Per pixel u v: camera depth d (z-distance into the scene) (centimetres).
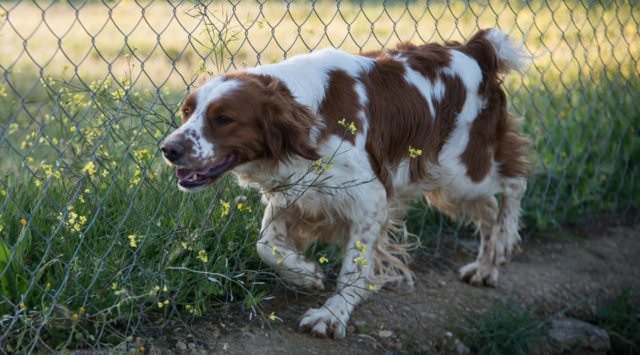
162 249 422
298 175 425
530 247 618
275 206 452
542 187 672
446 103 491
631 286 588
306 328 438
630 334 553
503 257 541
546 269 585
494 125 521
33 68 890
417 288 523
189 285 433
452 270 559
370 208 446
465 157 505
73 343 385
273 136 404
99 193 436
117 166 435
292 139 407
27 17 1115
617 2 752
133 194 421
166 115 500
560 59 918
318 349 426
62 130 456
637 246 642
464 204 538
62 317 379
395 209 485
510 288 546
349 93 438
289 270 454
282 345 421
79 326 385
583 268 597
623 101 758
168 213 450
